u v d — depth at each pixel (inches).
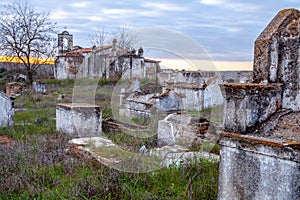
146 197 136.6
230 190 107.8
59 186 151.3
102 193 137.3
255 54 113.6
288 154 89.3
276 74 110.5
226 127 109.9
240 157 103.9
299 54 104.4
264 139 97.0
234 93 105.7
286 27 110.0
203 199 135.0
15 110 476.7
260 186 97.9
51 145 236.8
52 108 481.1
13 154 197.5
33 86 807.7
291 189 89.4
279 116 105.9
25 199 134.2
